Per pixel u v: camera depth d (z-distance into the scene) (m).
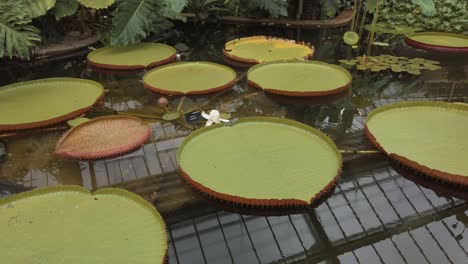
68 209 1.73
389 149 2.19
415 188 2.00
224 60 3.88
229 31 4.99
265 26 5.20
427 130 2.37
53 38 4.09
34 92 2.93
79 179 2.07
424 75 3.57
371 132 2.35
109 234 1.60
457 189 1.99
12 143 2.39
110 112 2.76
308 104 2.92
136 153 2.28
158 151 2.30
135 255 1.50
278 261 1.59
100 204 1.76
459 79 3.48
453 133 2.33
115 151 2.23
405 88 3.29
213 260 1.59
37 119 2.53
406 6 5.21
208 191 1.86
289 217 1.83
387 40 4.63
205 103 2.89
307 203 1.76
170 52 3.86
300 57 3.72
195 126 2.57
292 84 3.08
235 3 5.29
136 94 3.06
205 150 2.16
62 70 3.66
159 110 2.79
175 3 3.88
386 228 1.75
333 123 2.64
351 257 1.60
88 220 1.67
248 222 1.79
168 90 2.94
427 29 4.89
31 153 2.29
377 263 1.56
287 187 1.87
